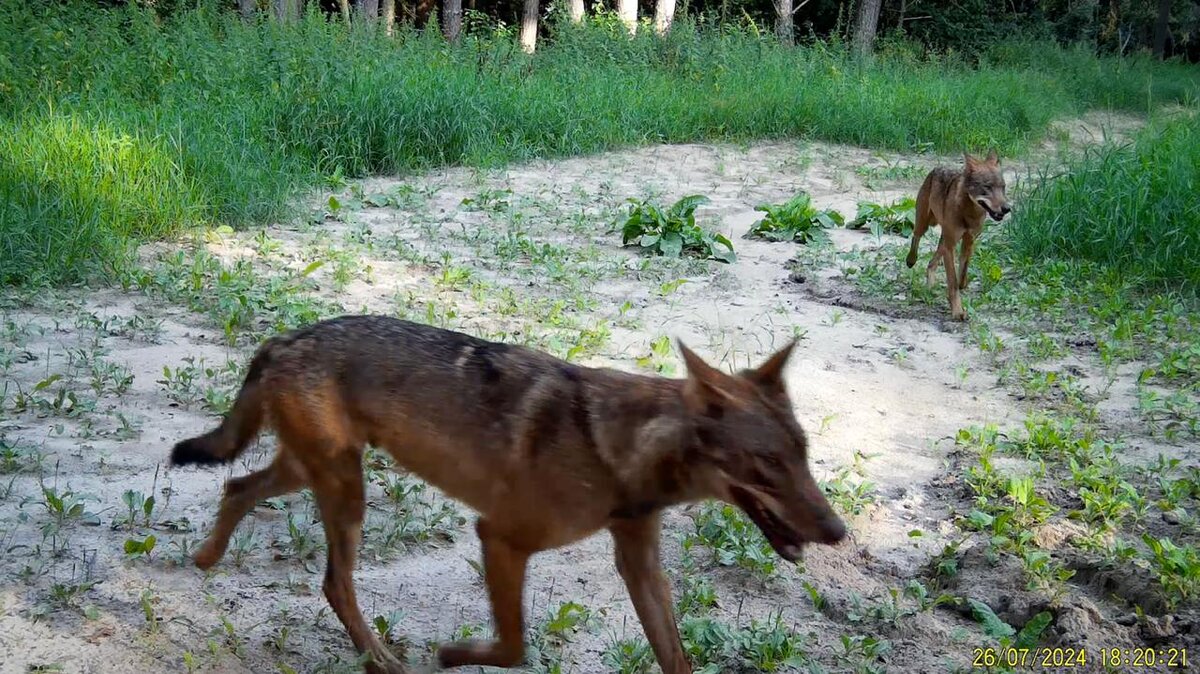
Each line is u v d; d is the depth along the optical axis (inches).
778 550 128.8
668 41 874.8
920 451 262.1
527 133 628.7
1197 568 190.5
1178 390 303.3
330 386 152.5
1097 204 446.9
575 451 137.5
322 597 180.1
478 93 624.4
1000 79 978.1
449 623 176.7
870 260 438.0
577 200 522.3
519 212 477.7
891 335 348.5
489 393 143.9
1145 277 404.5
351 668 157.6
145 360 276.5
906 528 222.5
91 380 261.0
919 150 722.2
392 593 183.8
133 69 577.9
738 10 1275.8
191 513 203.3
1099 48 1569.9
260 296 329.1
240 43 638.5
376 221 457.4
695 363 131.4
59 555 182.9
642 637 176.6
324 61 593.3
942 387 305.6
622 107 690.8
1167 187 435.2
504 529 144.1
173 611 170.9
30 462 214.1
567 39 853.2
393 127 557.6
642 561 147.4
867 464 251.9
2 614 164.7
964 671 171.9
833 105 754.8
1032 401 296.5
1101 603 195.0
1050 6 1531.7
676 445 132.3
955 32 1307.8
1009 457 258.5
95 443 226.8
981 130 752.3
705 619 176.1
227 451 161.9
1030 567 197.8
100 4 775.1
